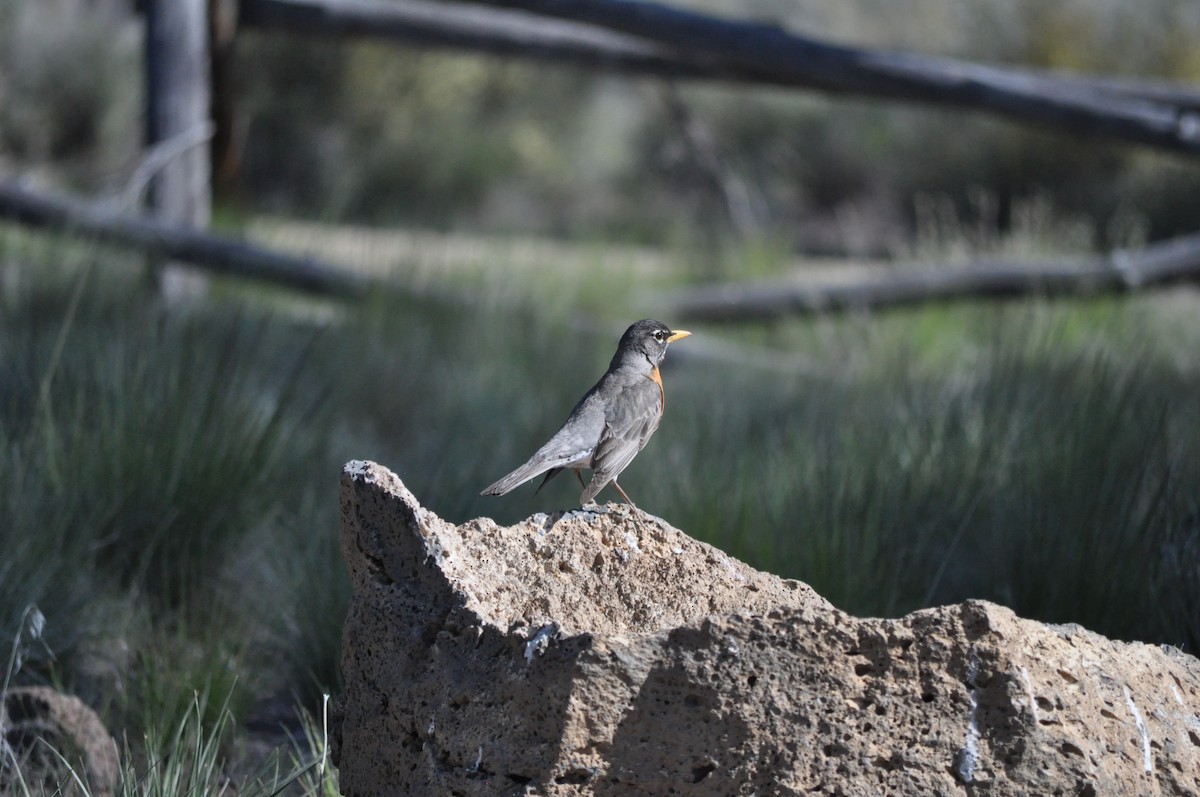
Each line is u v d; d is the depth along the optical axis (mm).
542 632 5023
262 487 9648
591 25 16328
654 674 4938
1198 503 8750
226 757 7305
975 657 4949
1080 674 5086
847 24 37125
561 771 4922
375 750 5664
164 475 9156
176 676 7629
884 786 4852
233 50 17625
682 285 22922
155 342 10969
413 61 35688
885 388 14125
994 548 8984
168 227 16109
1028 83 16656
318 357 14195
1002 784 4820
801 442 11266
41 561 8211
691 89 37625
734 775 4922
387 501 5641
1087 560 8312
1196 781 5066
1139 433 9602
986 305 19625
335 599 8328
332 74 34406
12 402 10023
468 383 15047
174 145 16625
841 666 4957
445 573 5520
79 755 6723
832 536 8680
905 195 34531
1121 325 17531
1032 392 11414
